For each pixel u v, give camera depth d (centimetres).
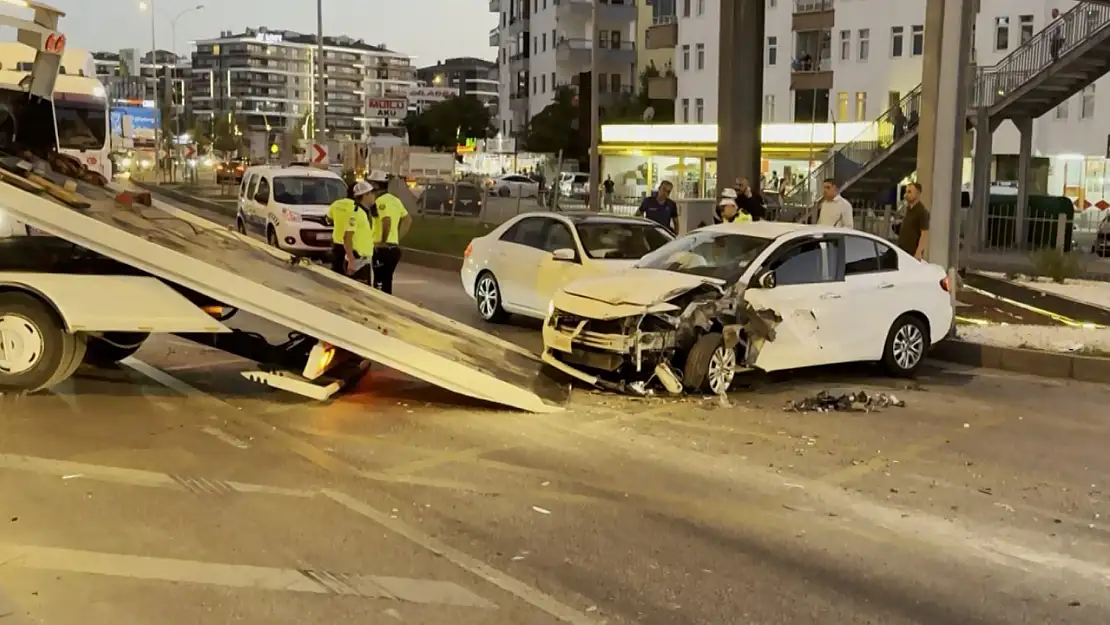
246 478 645
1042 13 4319
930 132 1273
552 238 1321
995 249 2533
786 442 784
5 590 467
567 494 638
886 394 975
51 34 1130
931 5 1266
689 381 920
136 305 796
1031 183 4291
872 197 3256
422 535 558
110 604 456
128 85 10862
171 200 4109
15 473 632
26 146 1237
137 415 786
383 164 4094
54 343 812
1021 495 667
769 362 967
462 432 777
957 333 1248
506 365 930
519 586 495
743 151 1892
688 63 5872
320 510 591
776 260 991
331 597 473
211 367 980
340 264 1337
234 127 8975
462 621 452
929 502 647
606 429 803
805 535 580
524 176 5584
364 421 801
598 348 905
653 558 536
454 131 8212
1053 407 946
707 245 1032
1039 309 1559
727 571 523
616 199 3803
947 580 521
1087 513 633
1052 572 536
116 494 602
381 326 876
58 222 756
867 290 1037
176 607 455
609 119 6244
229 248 998
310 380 847
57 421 756
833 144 3784
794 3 5256
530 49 8438
